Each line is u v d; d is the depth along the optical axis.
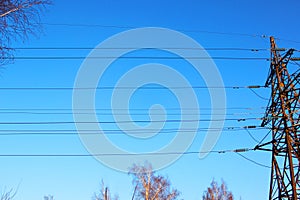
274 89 21.28
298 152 19.62
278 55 21.30
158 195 43.31
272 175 20.70
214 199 53.47
